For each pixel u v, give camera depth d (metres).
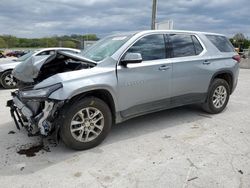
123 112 3.80
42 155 3.38
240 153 3.35
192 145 3.62
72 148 3.44
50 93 3.11
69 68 3.88
